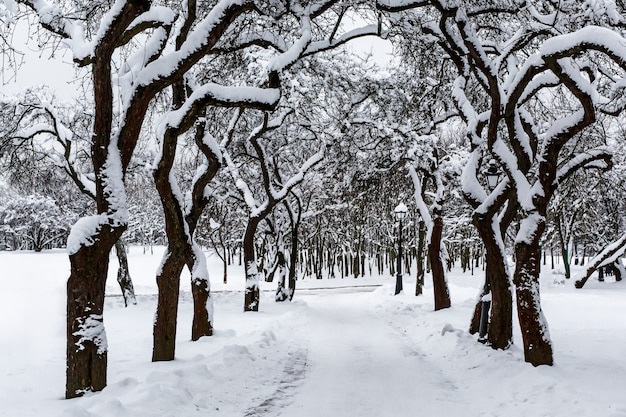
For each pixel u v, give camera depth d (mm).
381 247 55562
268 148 23328
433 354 11891
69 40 8992
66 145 18656
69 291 7926
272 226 26328
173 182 10680
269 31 14281
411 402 7824
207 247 61312
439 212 20250
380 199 25844
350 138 21047
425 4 10742
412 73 18750
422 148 19812
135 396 6879
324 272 60406
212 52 13992
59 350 12461
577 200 32500
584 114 8867
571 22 10430
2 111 18375
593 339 12727
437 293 19984
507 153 10164
